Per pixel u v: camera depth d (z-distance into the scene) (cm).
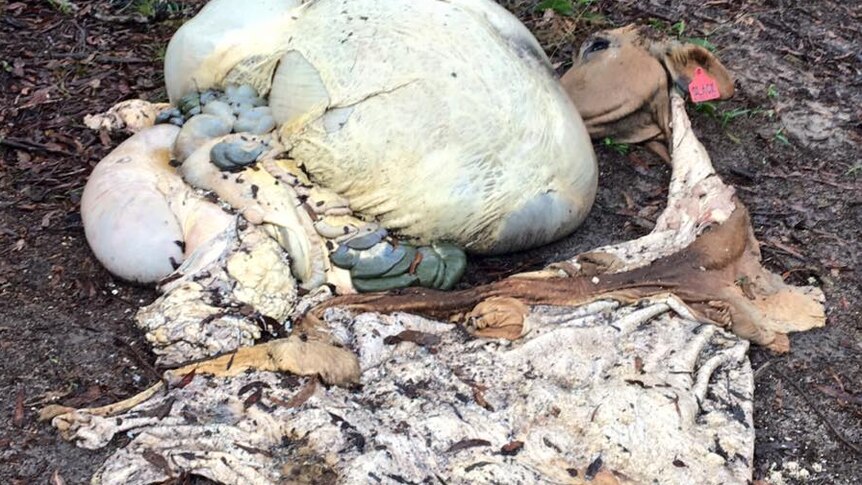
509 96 358
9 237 371
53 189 383
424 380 336
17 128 399
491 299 349
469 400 334
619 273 359
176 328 343
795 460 338
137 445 327
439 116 355
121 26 436
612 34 405
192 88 375
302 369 335
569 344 341
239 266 348
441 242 361
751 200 392
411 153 355
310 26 366
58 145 394
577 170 367
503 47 363
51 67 419
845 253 379
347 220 359
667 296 354
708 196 376
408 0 366
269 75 367
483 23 367
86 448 330
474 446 327
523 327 346
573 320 348
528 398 333
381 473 321
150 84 415
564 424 331
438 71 356
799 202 392
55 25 434
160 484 322
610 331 345
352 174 358
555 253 375
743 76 429
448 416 329
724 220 370
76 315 355
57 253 368
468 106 355
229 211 355
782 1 460
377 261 355
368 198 359
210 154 361
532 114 360
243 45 368
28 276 363
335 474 322
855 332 361
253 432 328
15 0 441
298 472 322
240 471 322
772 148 407
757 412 346
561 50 429
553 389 334
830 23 453
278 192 356
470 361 340
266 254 350
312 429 326
